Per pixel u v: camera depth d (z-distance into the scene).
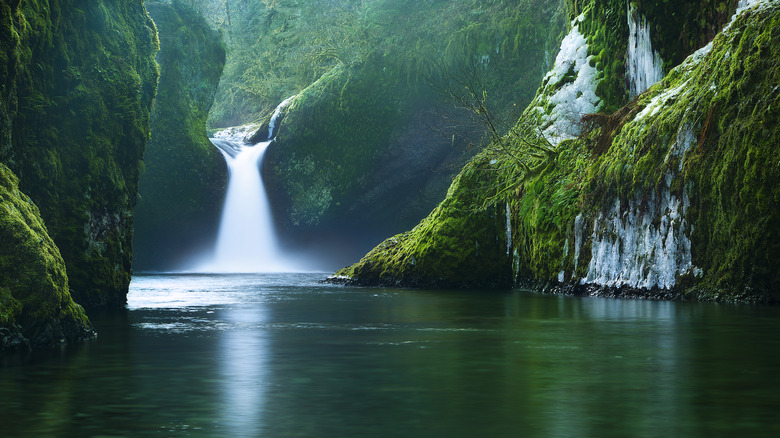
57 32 15.52
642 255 19.84
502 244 27.30
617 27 27.14
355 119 48.00
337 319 13.95
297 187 49.69
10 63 12.62
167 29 47.47
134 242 48.81
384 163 48.28
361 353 9.13
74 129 16.08
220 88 65.19
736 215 17.36
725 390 6.62
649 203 19.72
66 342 10.05
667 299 18.75
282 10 59.59
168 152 47.50
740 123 17.59
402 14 48.09
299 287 27.47
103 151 16.66
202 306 17.44
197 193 48.41
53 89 15.48
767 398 6.27
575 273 22.42
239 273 45.81
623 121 22.19
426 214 49.25
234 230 49.72
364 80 47.66
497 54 44.84
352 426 5.34
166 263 49.72
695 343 10.05
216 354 9.03
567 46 29.34
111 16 17.48
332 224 50.16
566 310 15.81
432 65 46.19
